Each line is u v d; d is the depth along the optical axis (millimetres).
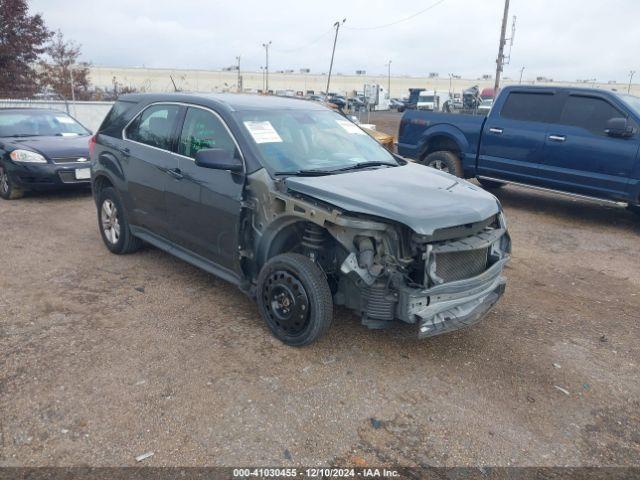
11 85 20328
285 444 3012
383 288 3605
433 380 3723
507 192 10938
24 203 8797
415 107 11250
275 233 4098
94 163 6062
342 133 5129
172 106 5133
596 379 3848
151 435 3041
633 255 6934
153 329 4301
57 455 2865
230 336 4215
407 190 4012
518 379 3795
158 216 5199
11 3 19297
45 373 3611
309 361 3881
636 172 7672
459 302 3756
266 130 4535
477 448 3055
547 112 8594
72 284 5203
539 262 6531
